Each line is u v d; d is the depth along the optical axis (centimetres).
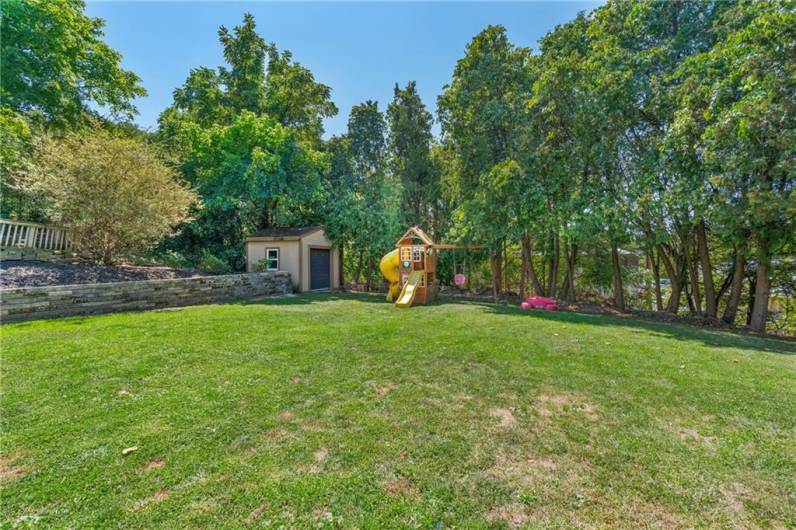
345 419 284
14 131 917
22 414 278
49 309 634
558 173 1006
